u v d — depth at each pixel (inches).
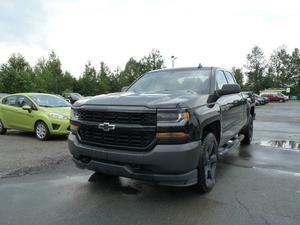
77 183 181.0
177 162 133.6
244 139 314.3
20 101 372.8
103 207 145.2
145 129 136.7
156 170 136.1
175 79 208.2
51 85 2057.1
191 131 139.2
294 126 516.7
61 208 143.8
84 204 148.8
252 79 3491.6
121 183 180.7
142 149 137.7
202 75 203.9
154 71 231.1
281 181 187.8
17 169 210.4
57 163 228.7
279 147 305.1
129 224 127.4
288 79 3420.3
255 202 152.1
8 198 156.3
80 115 160.7
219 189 171.5
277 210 142.2
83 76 2347.4
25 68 1926.7
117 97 156.5
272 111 1014.4
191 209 143.1
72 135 167.5
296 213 138.9
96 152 149.0
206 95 171.8
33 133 399.5
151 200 154.2
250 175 201.0
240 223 128.6
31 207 144.8
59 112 339.9
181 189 169.9
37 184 179.0
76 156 163.3
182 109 137.5
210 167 169.2
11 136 371.9
